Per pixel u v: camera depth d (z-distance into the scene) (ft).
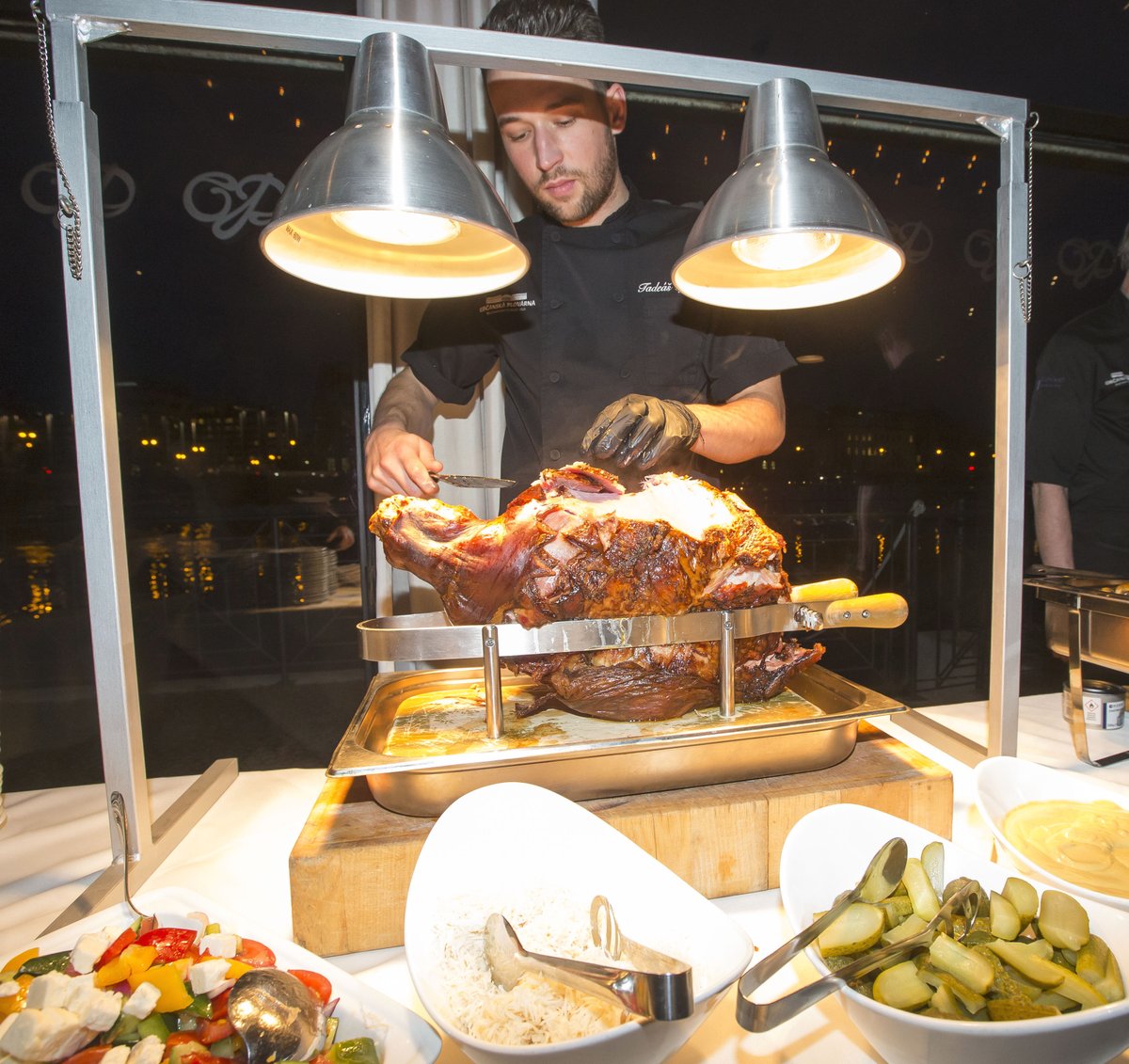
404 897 3.13
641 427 4.15
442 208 2.92
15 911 3.36
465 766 3.28
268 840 3.98
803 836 2.85
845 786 3.57
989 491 11.80
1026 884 2.58
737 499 4.50
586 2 6.02
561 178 5.80
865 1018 2.16
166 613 13.66
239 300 9.05
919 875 2.63
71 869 3.74
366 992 2.36
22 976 2.48
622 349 6.42
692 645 3.98
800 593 4.34
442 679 4.92
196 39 3.59
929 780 3.67
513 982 2.40
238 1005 2.13
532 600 3.98
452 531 4.05
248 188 8.61
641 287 6.37
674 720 4.16
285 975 2.29
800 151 3.54
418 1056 2.14
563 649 3.77
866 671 12.43
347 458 9.52
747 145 3.73
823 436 11.03
